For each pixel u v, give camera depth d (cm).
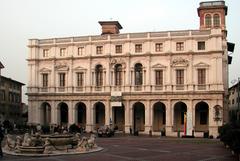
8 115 11800
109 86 9150
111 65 9188
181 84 8700
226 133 4072
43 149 4209
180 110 8944
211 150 4866
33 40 9788
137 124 9312
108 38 9262
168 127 8625
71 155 4081
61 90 9544
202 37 8656
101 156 3994
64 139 4619
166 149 4966
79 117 9700
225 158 3878
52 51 9688
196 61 8675
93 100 9256
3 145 5391
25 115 13075
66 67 9519
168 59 8819
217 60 8475
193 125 8456
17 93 12825
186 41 8756
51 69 9650
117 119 9481
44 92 9650
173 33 8862
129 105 8975
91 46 9394
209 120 8369
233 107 12150
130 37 9138
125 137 7869
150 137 7962
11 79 11969
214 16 10219
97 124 9594
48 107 9994
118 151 4594
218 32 8525
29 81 9756
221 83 8394
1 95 11200
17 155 4000
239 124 3962
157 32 8975
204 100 8469
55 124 9044
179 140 7006
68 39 9588
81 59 9450
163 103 8775
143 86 8938
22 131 8544
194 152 4562
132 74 9062
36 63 9769
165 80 8825
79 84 9462
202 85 8556
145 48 9019
